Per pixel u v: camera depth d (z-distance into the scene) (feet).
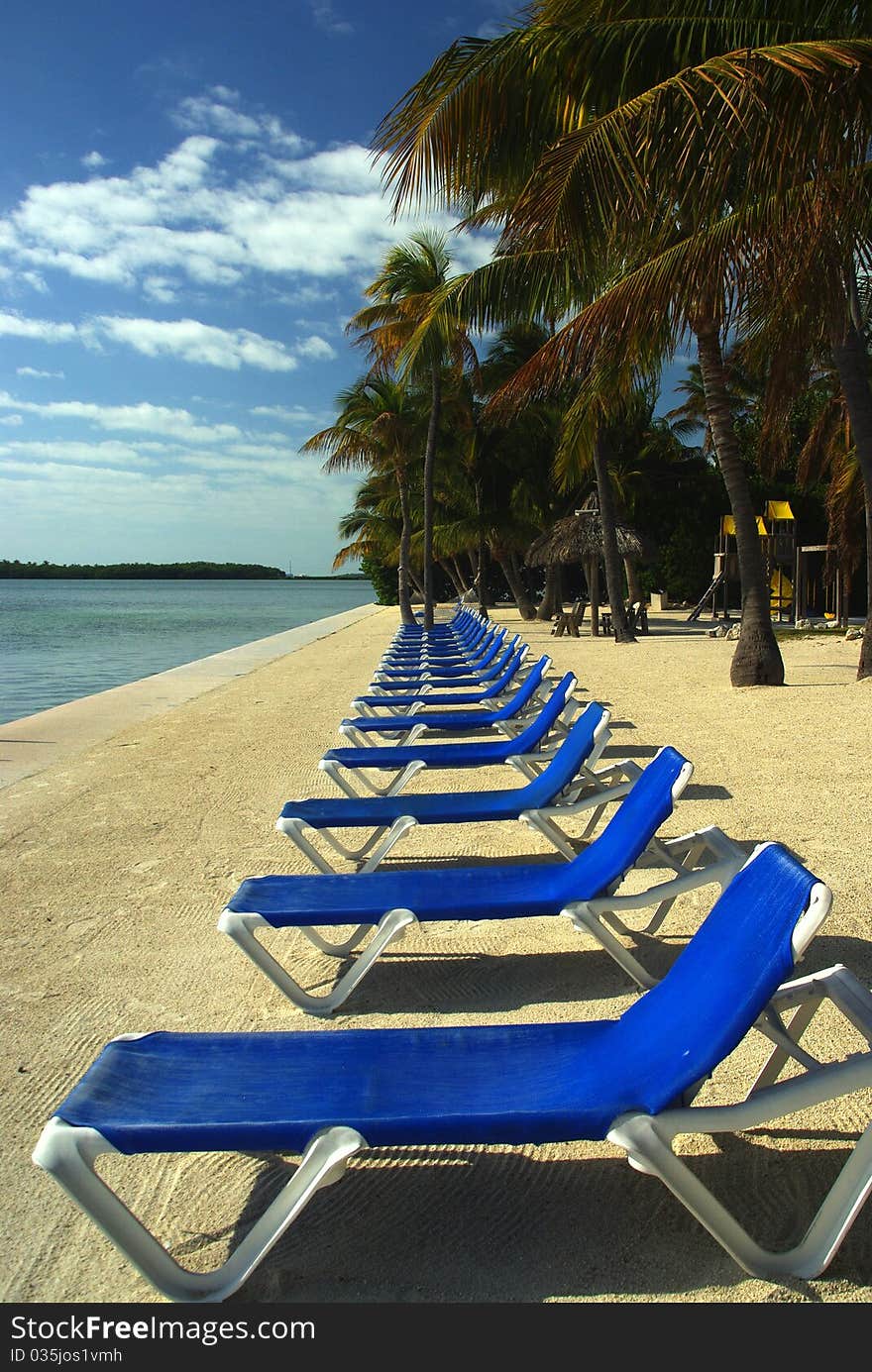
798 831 18.01
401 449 85.51
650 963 13.03
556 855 18.07
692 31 25.90
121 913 15.89
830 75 21.30
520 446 89.76
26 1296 7.55
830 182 24.31
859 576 105.91
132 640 106.83
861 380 34.60
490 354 86.74
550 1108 7.29
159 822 21.65
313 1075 8.00
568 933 14.39
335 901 12.17
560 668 49.47
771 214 25.09
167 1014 12.17
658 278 27.58
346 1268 7.77
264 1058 8.29
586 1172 8.91
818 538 113.80
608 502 66.28
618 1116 7.19
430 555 70.90
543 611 100.17
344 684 47.75
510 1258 7.80
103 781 26.50
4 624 142.61
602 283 37.86
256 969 13.53
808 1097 7.13
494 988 12.60
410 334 68.13
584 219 26.35
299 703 40.70
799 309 29.07
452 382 81.87
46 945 14.62
